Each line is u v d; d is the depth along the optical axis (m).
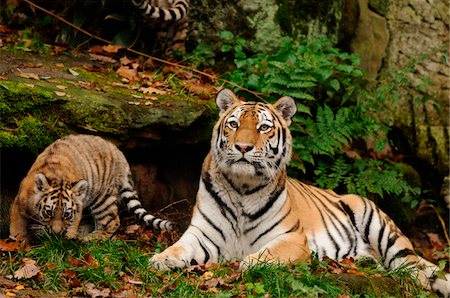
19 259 9.42
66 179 10.50
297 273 9.45
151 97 12.62
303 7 15.52
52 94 11.48
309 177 14.02
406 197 14.56
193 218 10.50
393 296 9.60
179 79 14.05
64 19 15.31
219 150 10.25
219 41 15.32
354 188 13.59
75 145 11.12
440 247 14.52
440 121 16.72
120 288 8.95
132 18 15.01
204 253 10.27
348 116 14.10
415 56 17.00
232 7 15.30
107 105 11.73
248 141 9.88
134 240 11.05
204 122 12.55
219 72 15.16
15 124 11.10
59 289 8.82
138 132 11.94
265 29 15.30
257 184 10.22
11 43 14.18
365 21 16.52
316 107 14.33
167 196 12.80
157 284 9.15
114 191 11.52
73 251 9.73
